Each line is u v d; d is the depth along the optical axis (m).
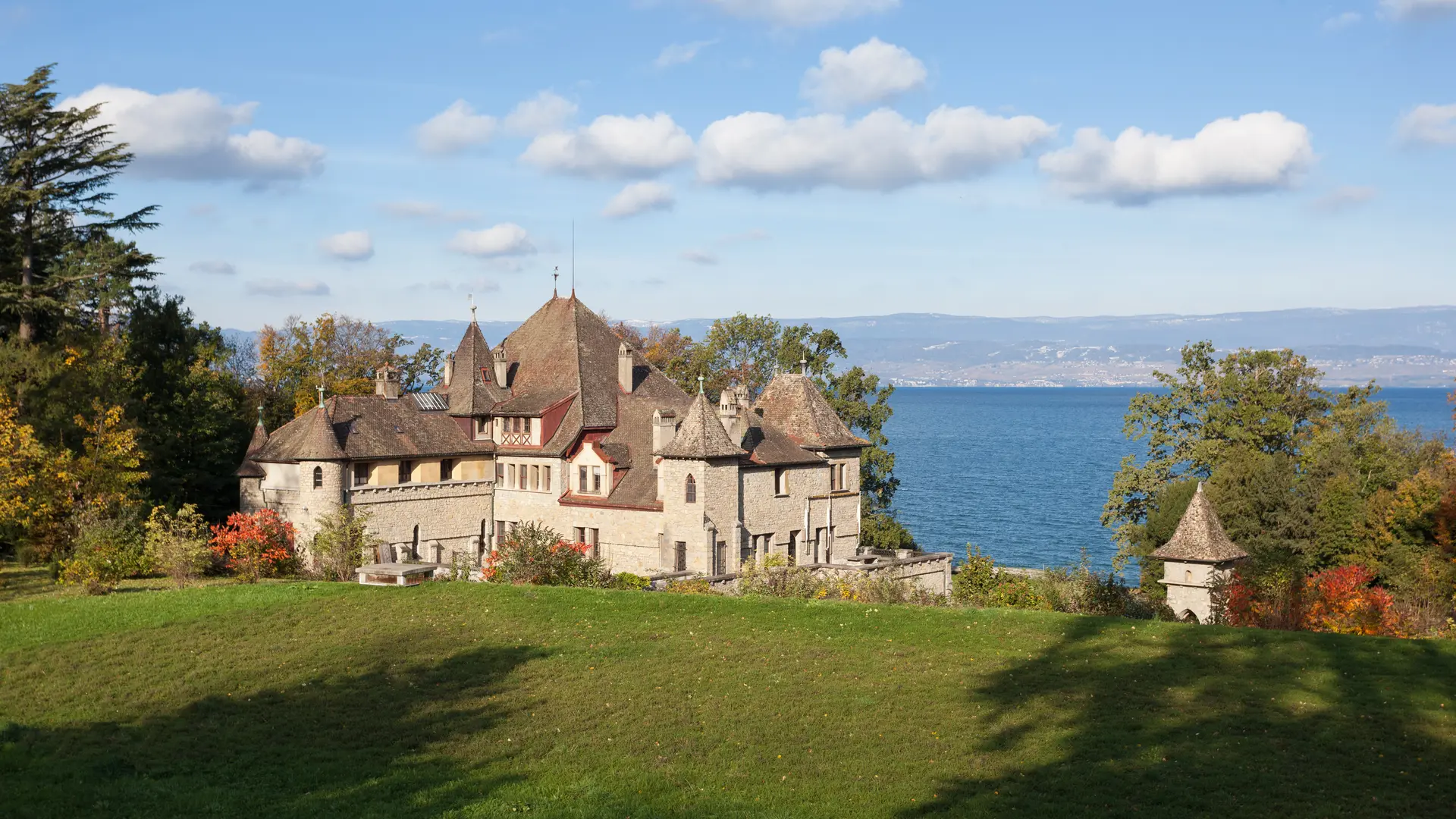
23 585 48.53
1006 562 98.94
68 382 61.59
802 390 72.56
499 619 41.50
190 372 81.00
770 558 55.81
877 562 58.53
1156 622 40.06
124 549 49.44
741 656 36.75
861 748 28.56
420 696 33.03
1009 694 32.47
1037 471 186.88
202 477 71.94
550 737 29.61
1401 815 23.88
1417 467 76.12
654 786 26.09
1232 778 25.86
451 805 24.97
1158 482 81.75
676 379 110.38
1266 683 32.59
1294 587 45.53
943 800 25.17
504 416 71.81
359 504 65.62
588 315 76.31
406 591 45.47
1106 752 27.73
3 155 71.38
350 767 27.48
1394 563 64.94
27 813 23.78
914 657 36.38
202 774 27.02
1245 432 79.62
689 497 61.44
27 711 31.33
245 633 39.19
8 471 53.34
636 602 43.94
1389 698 31.03
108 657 36.16
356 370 111.06
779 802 25.22
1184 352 84.38
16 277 71.19
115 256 73.44
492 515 72.94
